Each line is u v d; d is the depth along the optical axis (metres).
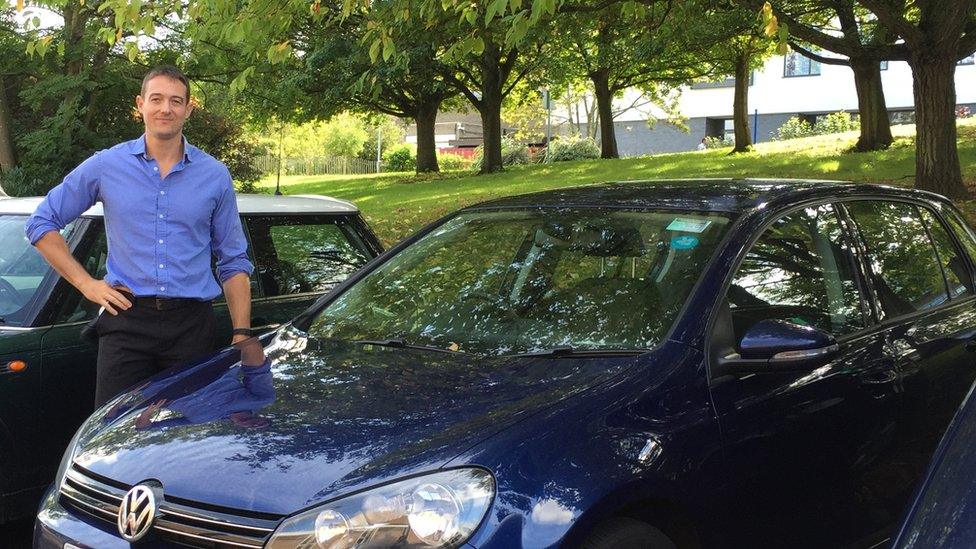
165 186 3.72
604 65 25.09
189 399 2.97
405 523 2.18
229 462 2.48
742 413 2.82
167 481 2.48
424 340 3.30
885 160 18.11
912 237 3.90
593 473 2.38
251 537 2.27
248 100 25.48
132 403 3.10
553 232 3.60
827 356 2.83
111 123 17.50
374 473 2.31
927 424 3.50
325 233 5.47
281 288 5.09
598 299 3.18
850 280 3.47
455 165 45.72
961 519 1.60
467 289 3.52
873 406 3.27
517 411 2.53
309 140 59.75
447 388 2.78
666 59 27.20
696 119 44.62
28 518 4.28
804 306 3.24
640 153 47.12
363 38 7.52
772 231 3.31
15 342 3.93
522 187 19.62
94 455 2.75
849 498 3.19
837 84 39.47
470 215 4.06
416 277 3.75
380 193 21.86
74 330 4.12
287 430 2.59
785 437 2.93
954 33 12.31
